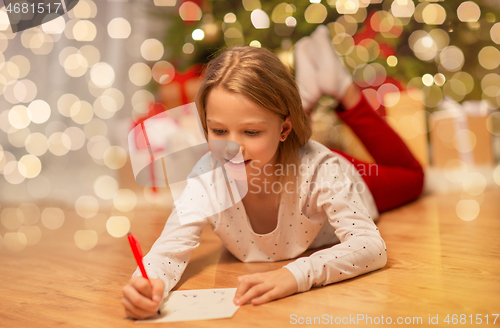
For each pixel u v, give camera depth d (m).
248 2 1.84
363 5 2.03
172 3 2.23
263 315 0.68
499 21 2.17
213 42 1.86
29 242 1.43
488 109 2.29
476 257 0.95
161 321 0.68
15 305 0.82
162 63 2.28
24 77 2.89
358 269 0.83
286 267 0.78
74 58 2.87
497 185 1.81
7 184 2.68
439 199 1.66
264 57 0.88
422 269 0.88
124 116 2.99
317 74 1.53
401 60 2.05
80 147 2.98
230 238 0.99
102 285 0.92
